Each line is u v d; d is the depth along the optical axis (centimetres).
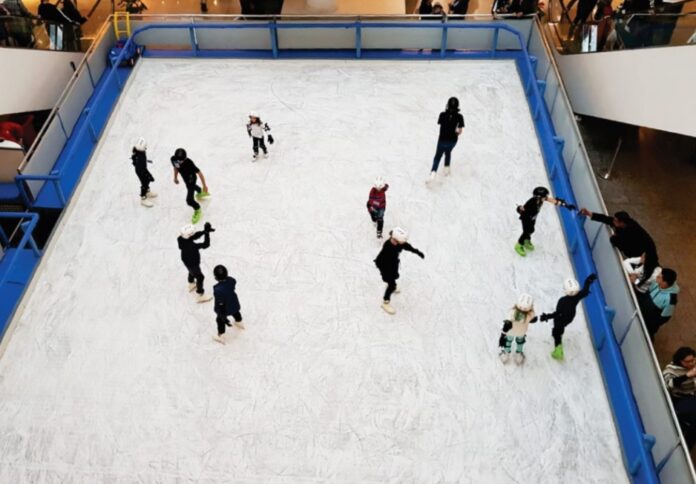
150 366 799
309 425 741
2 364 805
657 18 962
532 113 1174
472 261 918
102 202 1014
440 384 778
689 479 618
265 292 878
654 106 966
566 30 1332
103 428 744
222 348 815
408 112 1178
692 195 1251
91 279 900
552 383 779
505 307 861
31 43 1142
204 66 1296
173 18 1340
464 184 1037
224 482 698
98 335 833
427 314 852
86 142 1116
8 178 1071
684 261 1117
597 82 1164
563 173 1009
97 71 1238
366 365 796
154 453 722
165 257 929
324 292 878
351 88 1236
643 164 1319
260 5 1380
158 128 1148
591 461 712
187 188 940
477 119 1159
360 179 1047
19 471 710
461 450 720
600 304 821
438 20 1294
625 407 742
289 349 814
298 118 1167
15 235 1036
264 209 998
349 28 1290
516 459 713
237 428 741
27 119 1271
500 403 760
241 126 1152
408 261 916
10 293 882
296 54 1314
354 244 942
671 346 963
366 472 703
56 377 791
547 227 969
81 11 1420
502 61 1295
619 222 827
